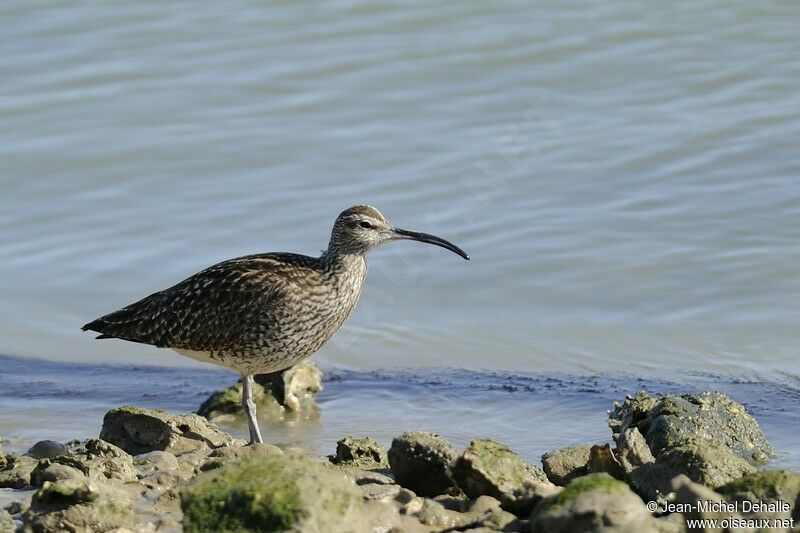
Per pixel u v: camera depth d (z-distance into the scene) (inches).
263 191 778.2
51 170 802.2
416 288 692.7
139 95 869.8
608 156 782.5
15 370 629.9
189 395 602.9
